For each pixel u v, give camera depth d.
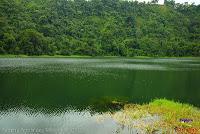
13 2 188.00
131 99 40.81
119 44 185.50
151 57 185.62
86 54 168.62
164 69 89.31
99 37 194.25
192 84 57.88
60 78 59.25
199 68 95.94
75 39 183.12
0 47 132.62
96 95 42.72
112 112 31.83
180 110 32.19
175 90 50.19
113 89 48.84
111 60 135.00
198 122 27.53
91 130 25.36
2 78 56.00
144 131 25.17
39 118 29.25
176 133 24.69
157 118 29.05
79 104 36.31
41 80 55.41
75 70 76.06
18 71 68.94
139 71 80.38
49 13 193.62
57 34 178.12
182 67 99.44
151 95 44.69
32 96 40.44
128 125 26.77
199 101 41.16
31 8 196.75
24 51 141.25
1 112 31.30
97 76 65.12
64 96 41.28
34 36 145.38
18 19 169.75
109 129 25.69
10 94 41.28
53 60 120.50
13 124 26.98
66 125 26.84
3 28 144.75
